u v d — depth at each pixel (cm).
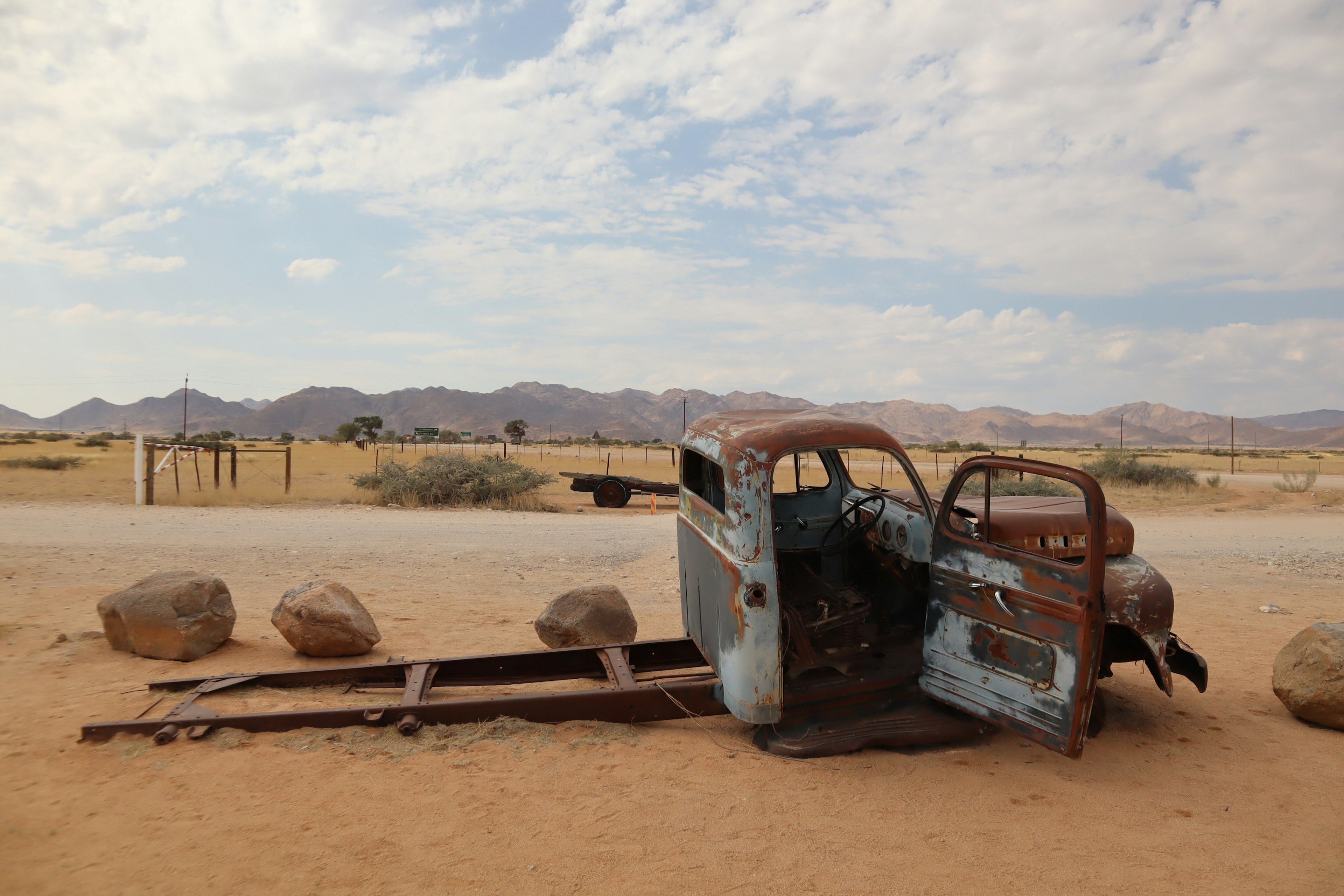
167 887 289
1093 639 357
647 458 5959
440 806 362
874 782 405
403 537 1407
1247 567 1207
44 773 382
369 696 513
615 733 461
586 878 304
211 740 426
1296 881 315
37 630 658
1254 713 531
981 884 307
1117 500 2469
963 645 433
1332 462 7700
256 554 1144
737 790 391
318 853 316
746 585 423
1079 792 398
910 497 568
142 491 1905
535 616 805
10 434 11406
